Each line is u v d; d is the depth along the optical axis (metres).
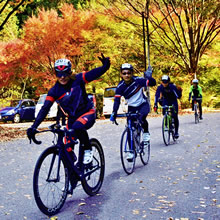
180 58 26.62
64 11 23.19
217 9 22.08
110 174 6.10
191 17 23.80
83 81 4.34
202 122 14.53
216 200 4.42
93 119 4.53
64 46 22.52
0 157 8.38
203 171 6.01
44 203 3.97
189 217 3.89
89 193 4.74
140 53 25.25
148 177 5.77
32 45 22.42
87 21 23.11
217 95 28.34
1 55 22.34
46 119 22.44
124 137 5.97
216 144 8.81
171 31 24.31
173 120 9.38
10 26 28.56
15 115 22.64
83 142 4.55
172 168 6.37
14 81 26.59
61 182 4.23
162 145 9.09
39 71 24.42
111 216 3.99
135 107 6.43
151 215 3.99
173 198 4.58
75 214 4.09
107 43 23.47
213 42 26.03
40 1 32.06
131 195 4.79
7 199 4.81
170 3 23.11
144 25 24.72
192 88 14.33
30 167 7.04
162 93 9.19
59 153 4.18
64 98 4.30
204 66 27.19
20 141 11.48
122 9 23.70
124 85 6.29
